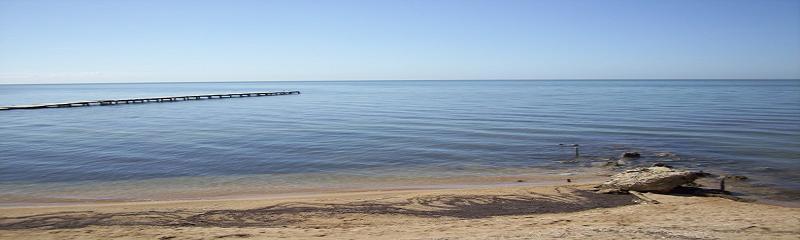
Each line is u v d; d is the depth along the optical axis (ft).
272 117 148.46
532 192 49.34
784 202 45.91
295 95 338.95
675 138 91.15
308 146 86.53
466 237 31.32
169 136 101.30
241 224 38.27
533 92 365.81
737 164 65.67
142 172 64.39
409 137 97.50
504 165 68.85
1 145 88.99
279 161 72.23
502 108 178.40
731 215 37.83
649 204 43.65
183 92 460.14
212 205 44.83
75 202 48.65
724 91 351.25
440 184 57.62
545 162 70.69
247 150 82.17
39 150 82.48
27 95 374.02
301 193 53.01
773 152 74.23
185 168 67.15
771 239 29.19
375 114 156.15
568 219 37.83
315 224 38.24
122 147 85.66
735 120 121.80
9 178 60.54
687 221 35.55
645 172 51.78
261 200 47.14
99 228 36.42
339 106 203.92
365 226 37.22
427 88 536.01
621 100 229.66
